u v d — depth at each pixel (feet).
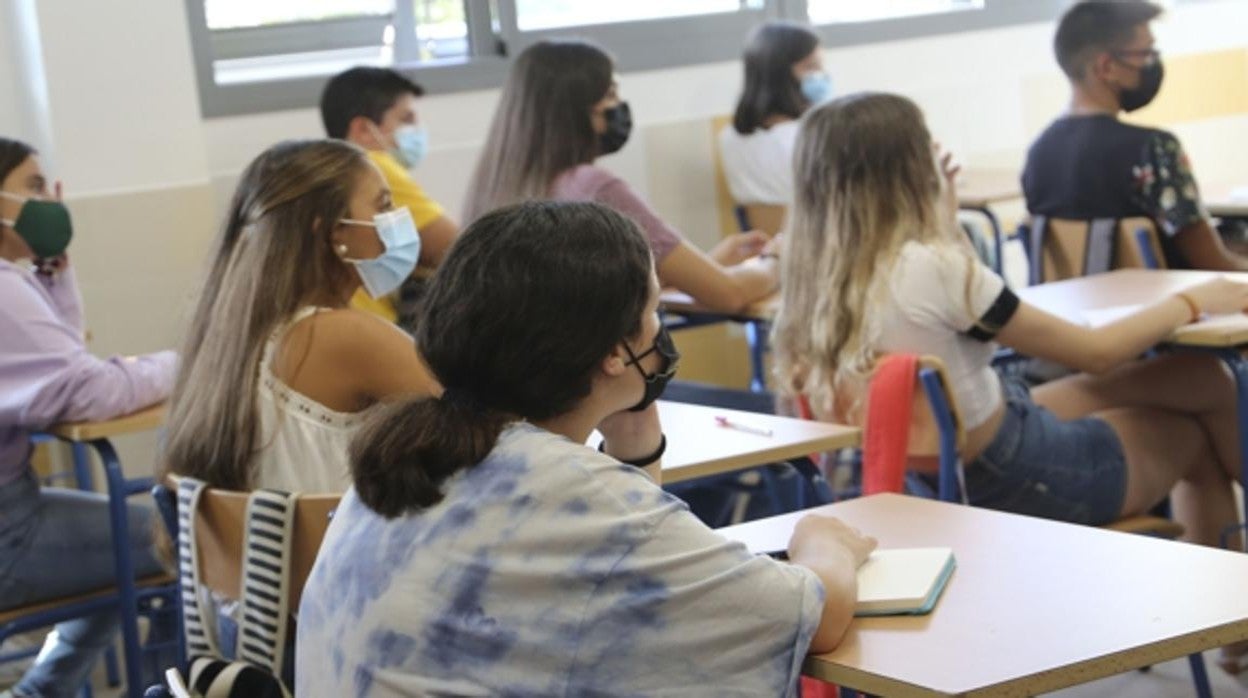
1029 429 10.78
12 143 11.73
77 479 14.38
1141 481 11.13
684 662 5.26
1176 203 14.51
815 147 10.59
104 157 15.71
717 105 19.88
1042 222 15.25
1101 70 14.87
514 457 5.40
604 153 13.98
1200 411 11.66
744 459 9.13
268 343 8.43
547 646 5.21
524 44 18.61
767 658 5.37
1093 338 10.66
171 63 15.99
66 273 12.28
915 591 5.94
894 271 10.32
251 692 6.63
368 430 5.59
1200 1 23.26
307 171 8.64
